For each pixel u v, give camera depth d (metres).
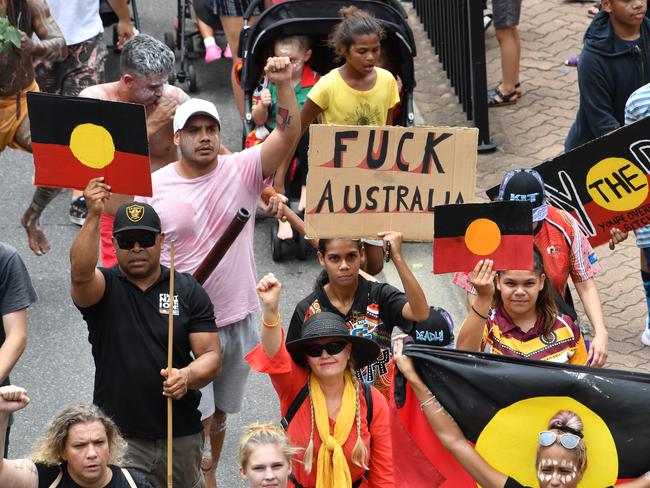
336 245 12.08
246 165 12.95
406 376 10.54
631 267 17.55
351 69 16.05
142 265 11.34
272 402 15.12
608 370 10.38
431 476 10.82
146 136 11.16
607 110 16.53
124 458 11.48
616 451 10.38
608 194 13.66
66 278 17.58
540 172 13.73
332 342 10.68
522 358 10.45
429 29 23.80
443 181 12.02
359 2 17.83
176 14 25.77
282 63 12.53
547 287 11.70
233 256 12.91
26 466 9.88
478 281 10.88
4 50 16.03
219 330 13.05
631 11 15.98
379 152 11.91
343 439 10.66
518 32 22.48
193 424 11.73
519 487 10.46
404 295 12.30
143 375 11.38
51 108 11.08
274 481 10.06
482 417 10.48
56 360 15.80
